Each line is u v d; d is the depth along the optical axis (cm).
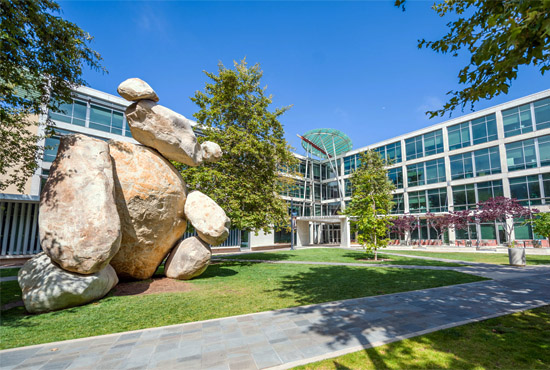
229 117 1527
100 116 2130
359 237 1720
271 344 407
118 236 650
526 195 2525
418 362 344
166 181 850
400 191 3541
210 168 1355
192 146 898
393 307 594
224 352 383
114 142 811
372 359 352
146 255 849
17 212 1549
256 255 1983
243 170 1471
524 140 2581
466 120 2998
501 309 576
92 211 626
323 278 977
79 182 648
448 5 492
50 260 615
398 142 3641
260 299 677
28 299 554
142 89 784
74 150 690
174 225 899
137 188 788
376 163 3059
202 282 892
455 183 3008
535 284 845
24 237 1551
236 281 916
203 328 478
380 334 439
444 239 3011
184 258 908
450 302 633
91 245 606
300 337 432
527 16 288
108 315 548
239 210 1312
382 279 950
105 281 659
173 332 461
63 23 725
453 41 433
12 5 605
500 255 1881
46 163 1852
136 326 493
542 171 2431
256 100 1586
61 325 496
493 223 2675
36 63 728
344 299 669
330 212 4294
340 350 380
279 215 1527
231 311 580
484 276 1001
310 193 4159
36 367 346
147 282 856
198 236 959
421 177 3356
